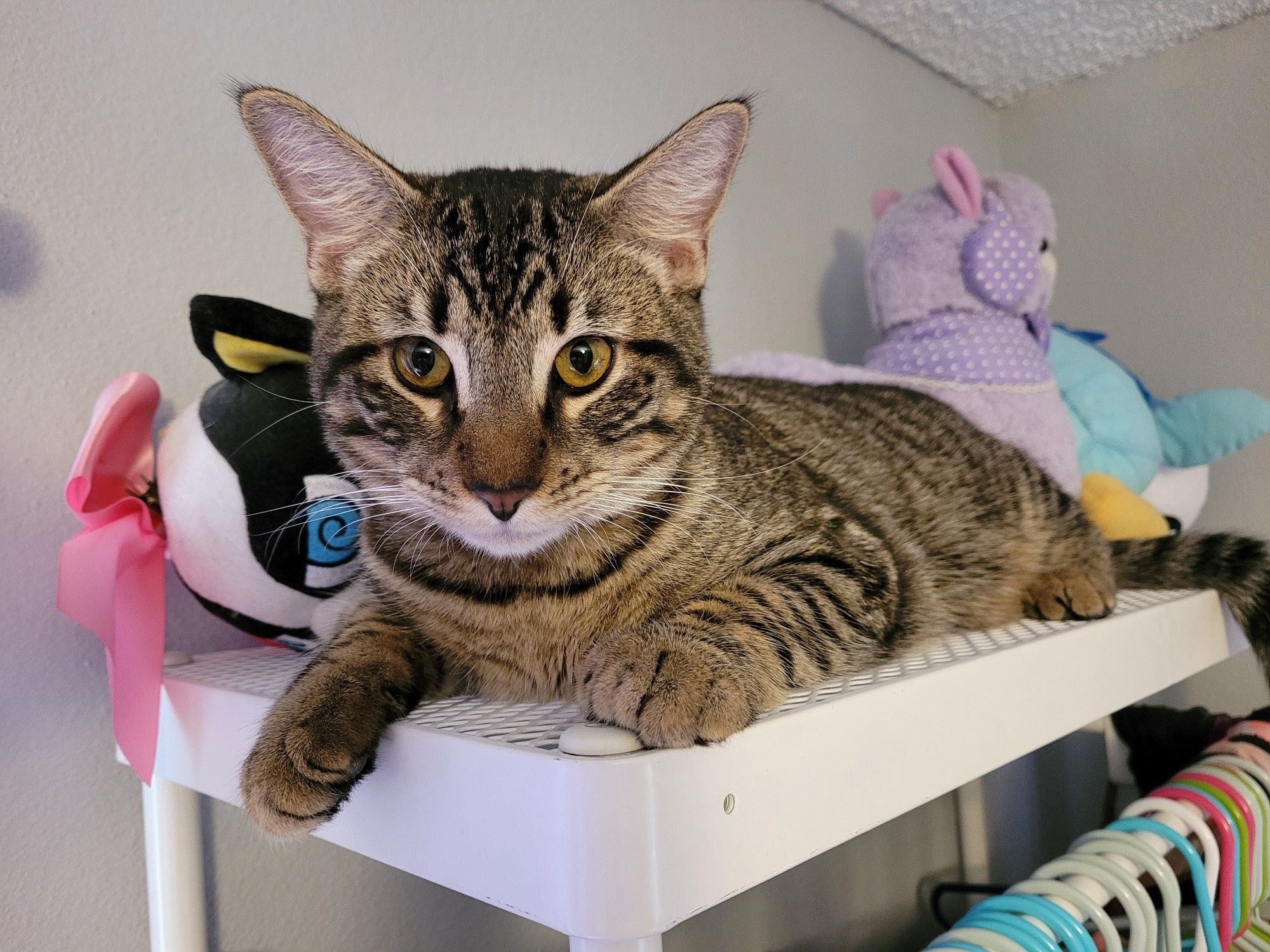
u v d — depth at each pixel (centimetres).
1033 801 183
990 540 117
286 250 110
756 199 160
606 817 45
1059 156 201
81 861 93
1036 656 77
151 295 99
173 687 81
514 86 130
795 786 54
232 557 85
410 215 77
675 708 51
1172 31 175
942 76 199
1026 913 73
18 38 90
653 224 82
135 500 83
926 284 133
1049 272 135
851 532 88
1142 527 133
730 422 99
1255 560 116
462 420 72
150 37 99
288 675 82
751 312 159
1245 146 174
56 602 89
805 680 66
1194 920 98
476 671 80
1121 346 191
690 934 133
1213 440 145
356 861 110
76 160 94
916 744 63
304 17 111
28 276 91
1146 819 84
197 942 88
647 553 78
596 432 76
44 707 91
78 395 94
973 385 129
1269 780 92
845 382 131
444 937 117
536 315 74
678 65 151
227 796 73
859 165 180
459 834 53
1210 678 171
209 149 104
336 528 87
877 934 162
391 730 60
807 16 171
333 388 79
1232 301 176
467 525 71
